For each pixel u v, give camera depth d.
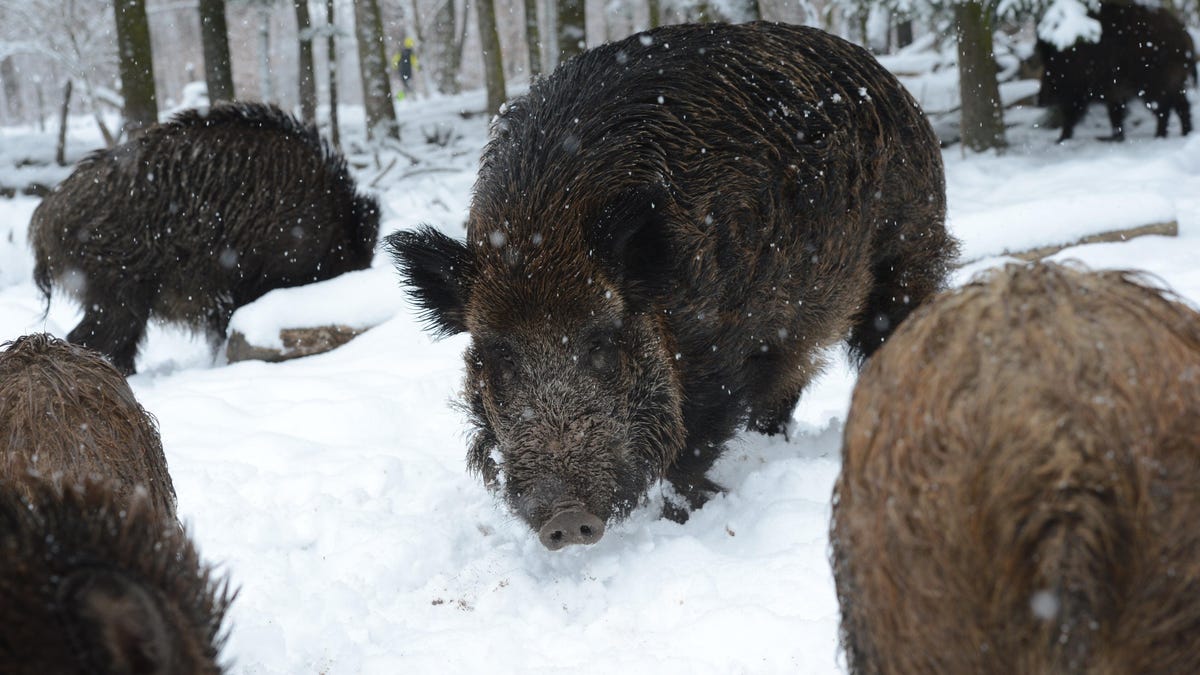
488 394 5.64
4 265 14.38
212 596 2.70
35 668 2.20
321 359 9.59
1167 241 10.64
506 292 5.54
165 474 4.43
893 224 6.88
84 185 9.93
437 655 4.57
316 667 4.55
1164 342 2.39
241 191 10.00
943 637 2.38
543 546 5.61
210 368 9.97
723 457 6.71
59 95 43.78
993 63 17.20
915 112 7.02
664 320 5.85
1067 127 17.67
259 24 24.97
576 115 5.89
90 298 10.02
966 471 2.32
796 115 6.28
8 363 4.06
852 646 2.78
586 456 5.40
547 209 5.61
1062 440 2.25
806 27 6.87
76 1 26.91
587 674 4.30
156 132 10.02
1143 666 2.26
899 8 17.83
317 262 10.44
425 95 37.75
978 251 10.24
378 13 22.38
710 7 17.48
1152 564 2.22
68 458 3.83
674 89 6.03
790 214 6.21
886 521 2.45
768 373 6.57
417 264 5.82
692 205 5.85
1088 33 16.41
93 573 2.26
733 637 4.45
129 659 2.19
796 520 5.57
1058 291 2.52
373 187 19.08
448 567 5.62
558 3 18.50
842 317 6.77
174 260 9.98
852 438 2.64
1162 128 17.30
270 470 7.00
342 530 5.94
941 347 2.51
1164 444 2.26
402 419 7.96
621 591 5.21
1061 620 2.21
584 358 5.53
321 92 46.75
